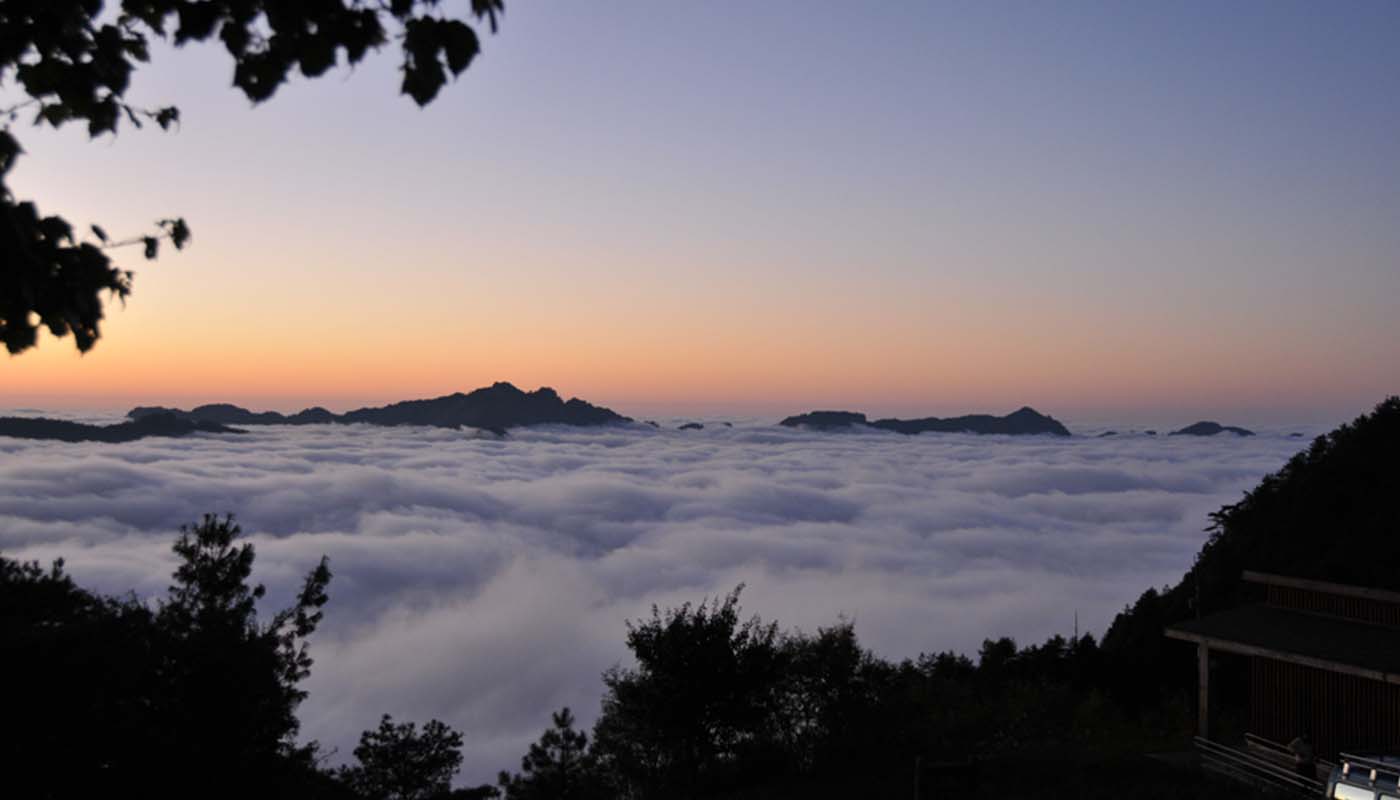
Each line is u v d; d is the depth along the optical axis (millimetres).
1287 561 45188
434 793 33406
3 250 3664
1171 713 32625
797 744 28609
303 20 3488
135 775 10500
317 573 16312
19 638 10242
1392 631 20656
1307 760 19547
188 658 11656
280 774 12664
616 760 28062
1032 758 25047
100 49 3848
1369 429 51219
